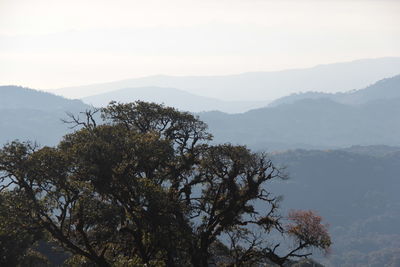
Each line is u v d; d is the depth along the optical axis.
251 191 52.09
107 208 43.88
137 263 45.47
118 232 45.81
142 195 44.78
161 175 52.09
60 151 45.56
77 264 50.03
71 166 44.06
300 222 52.47
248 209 52.56
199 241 52.03
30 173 43.31
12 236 45.84
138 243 46.56
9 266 47.38
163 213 45.88
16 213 43.69
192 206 52.22
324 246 52.22
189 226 50.38
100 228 45.28
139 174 49.19
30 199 43.75
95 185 44.22
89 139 46.59
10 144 44.09
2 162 43.44
